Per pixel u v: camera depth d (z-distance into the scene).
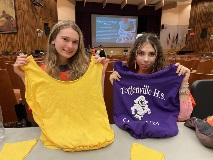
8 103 1.68
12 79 2.19
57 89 0.93
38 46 6.94
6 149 0.81
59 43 1.00
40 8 6.99
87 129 0.93
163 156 0.78
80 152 0.81
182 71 1.06
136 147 0.84
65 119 0.92
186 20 11.21
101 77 1.03
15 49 5.50
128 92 1.09
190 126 1.00
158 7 10.49
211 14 10.01
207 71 3.01
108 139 0.87
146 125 0.93
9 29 5.24
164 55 1.22
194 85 1.20
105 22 10.98
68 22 1.03
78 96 0.95
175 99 1.08
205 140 0.83
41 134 0.92
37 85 0.92
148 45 1.15
